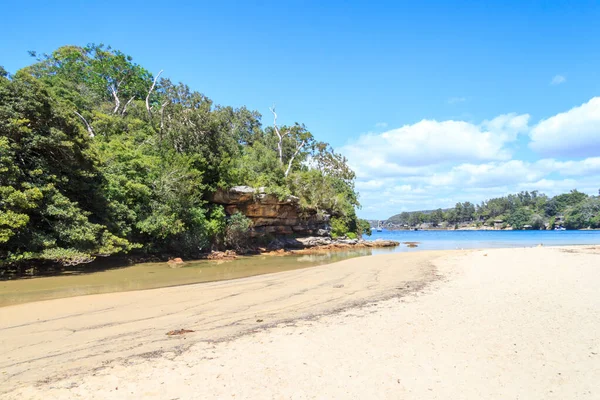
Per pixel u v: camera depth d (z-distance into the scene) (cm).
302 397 495
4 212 1672
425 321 872
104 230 2223
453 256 2767
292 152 6100
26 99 1902
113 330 859
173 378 562
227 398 493
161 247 2823
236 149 4166
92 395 505
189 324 913
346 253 3772
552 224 15888
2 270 1827
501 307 997
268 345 716
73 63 4666
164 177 2844
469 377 559
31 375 583
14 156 1816
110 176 2502
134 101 4734
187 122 3419
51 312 1050
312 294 1321
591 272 1634
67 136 2036
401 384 535
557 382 541
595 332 764
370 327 831
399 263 2344
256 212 3712
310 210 4450
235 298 1261
